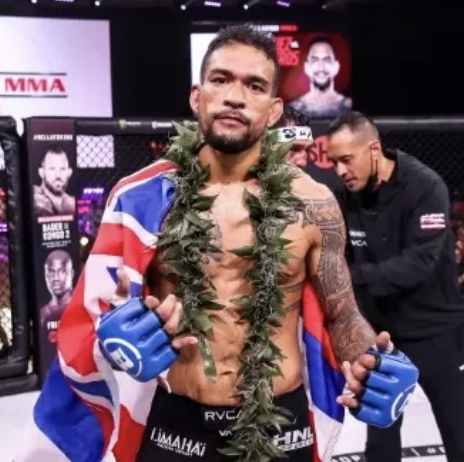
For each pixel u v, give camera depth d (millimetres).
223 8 9875
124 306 1263
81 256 4109
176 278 1414
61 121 3904
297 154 2371
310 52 10039
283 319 1480
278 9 9984
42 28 8898
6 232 3941
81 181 4105
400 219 2289
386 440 2504
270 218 1428
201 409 1434
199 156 1465
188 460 1453
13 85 8828
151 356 1250
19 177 3912
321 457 1543
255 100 1360
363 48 10305
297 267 1479
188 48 9898
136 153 4176
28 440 1472
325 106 10148
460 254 4156
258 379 1408
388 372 1394
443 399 2326
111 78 9414
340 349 1521
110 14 9508
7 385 3918
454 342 2316
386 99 10492
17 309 3957
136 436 1489
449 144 4234
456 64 10398
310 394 1538
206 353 1388
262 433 1415
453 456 2332
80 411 1459
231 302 1424
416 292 2295
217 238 1425
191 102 1453
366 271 2229
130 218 1417
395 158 2311
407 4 10203
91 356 1390
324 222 1486
